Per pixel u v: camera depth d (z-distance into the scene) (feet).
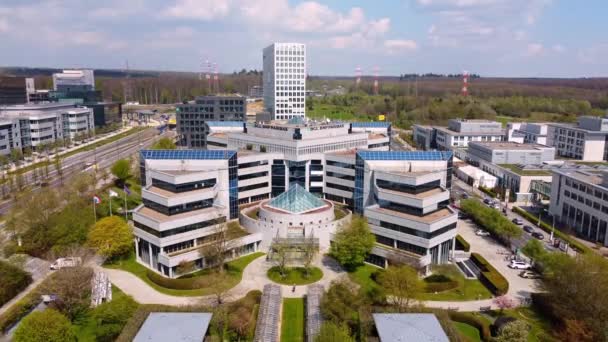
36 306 368.07
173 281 411.54
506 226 509.35
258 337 323.16
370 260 473.26
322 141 633.61
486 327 342.44
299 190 524.93
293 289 408.46
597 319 325.42
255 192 610.24
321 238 497.46
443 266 453.17
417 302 383.04
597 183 542.16
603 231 522.47
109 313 331.77
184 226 456.86
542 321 361.10
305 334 341.62
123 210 602.03
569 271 358.84
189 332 300.40
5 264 395.96
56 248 456.04
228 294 397.19
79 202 565.53
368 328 319.06
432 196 475.31
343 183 604.49
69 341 296.10
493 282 414.62
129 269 453.17
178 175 489.67
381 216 477.77
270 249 479.00
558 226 588.09
